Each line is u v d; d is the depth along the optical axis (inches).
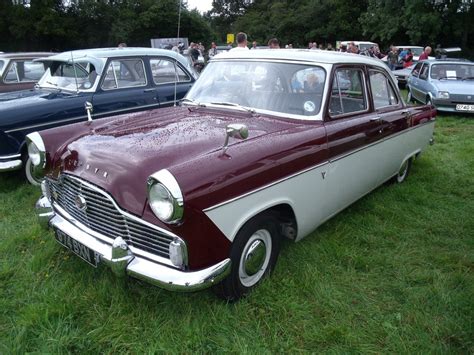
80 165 109.1
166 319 107.2
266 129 123.3
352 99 151.6
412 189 202.5
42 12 1622.8
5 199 183.5
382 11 1227.9
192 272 95.8
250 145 109.8
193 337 101.0
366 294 122.5
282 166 112.9
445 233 162.6
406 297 121.2
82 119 221.1
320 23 1781.5
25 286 119.7
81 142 116.6
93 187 102.8
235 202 100.6
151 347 97.6
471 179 223.8
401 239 155.9
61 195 120.3
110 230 105.0
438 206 186.4
